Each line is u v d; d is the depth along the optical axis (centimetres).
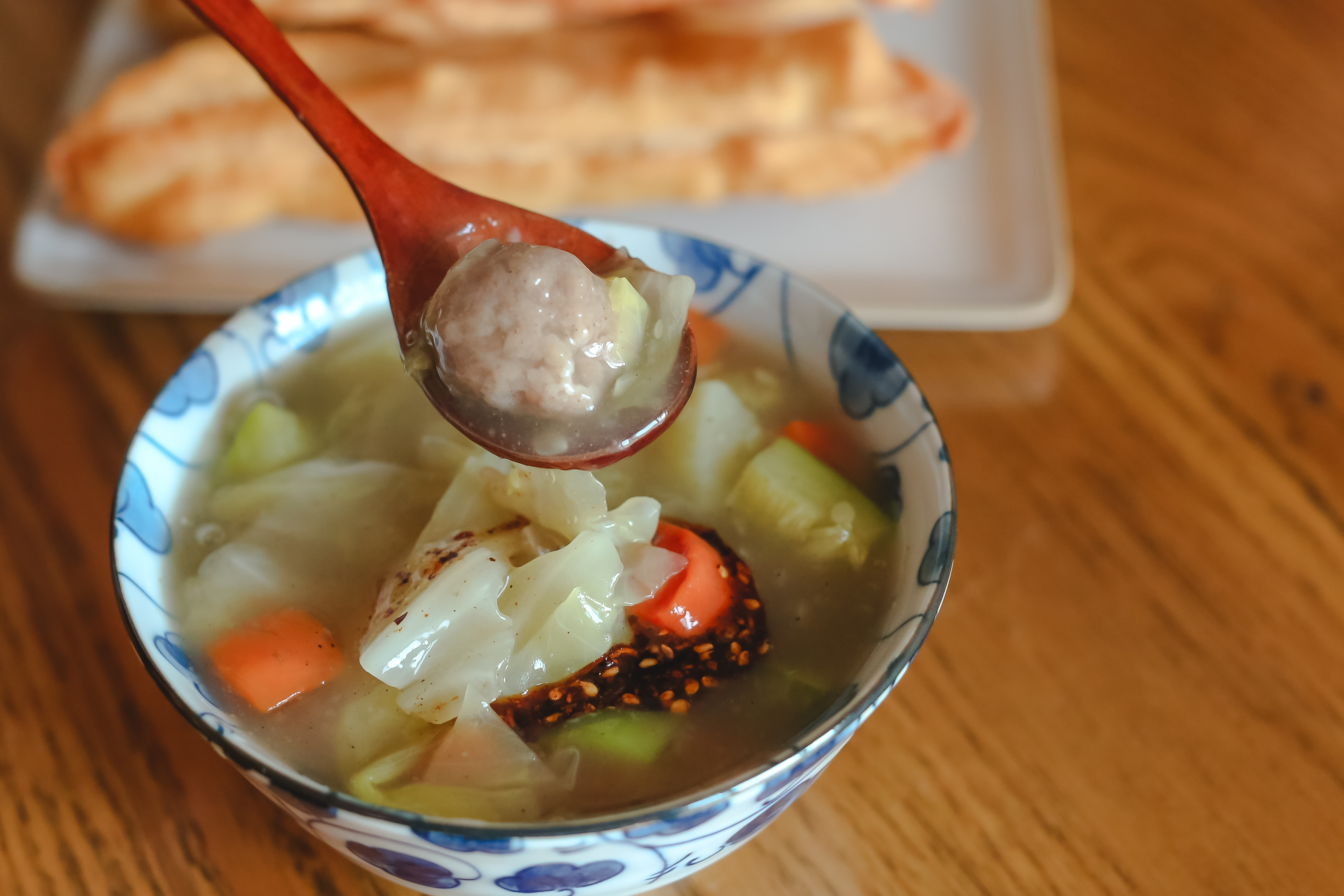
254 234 51
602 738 35
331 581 38
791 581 37
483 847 31
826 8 54
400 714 35
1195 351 48
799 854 37
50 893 37
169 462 37
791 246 51
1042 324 48
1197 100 56
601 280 36
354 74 51
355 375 41
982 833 38
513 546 37
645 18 52
